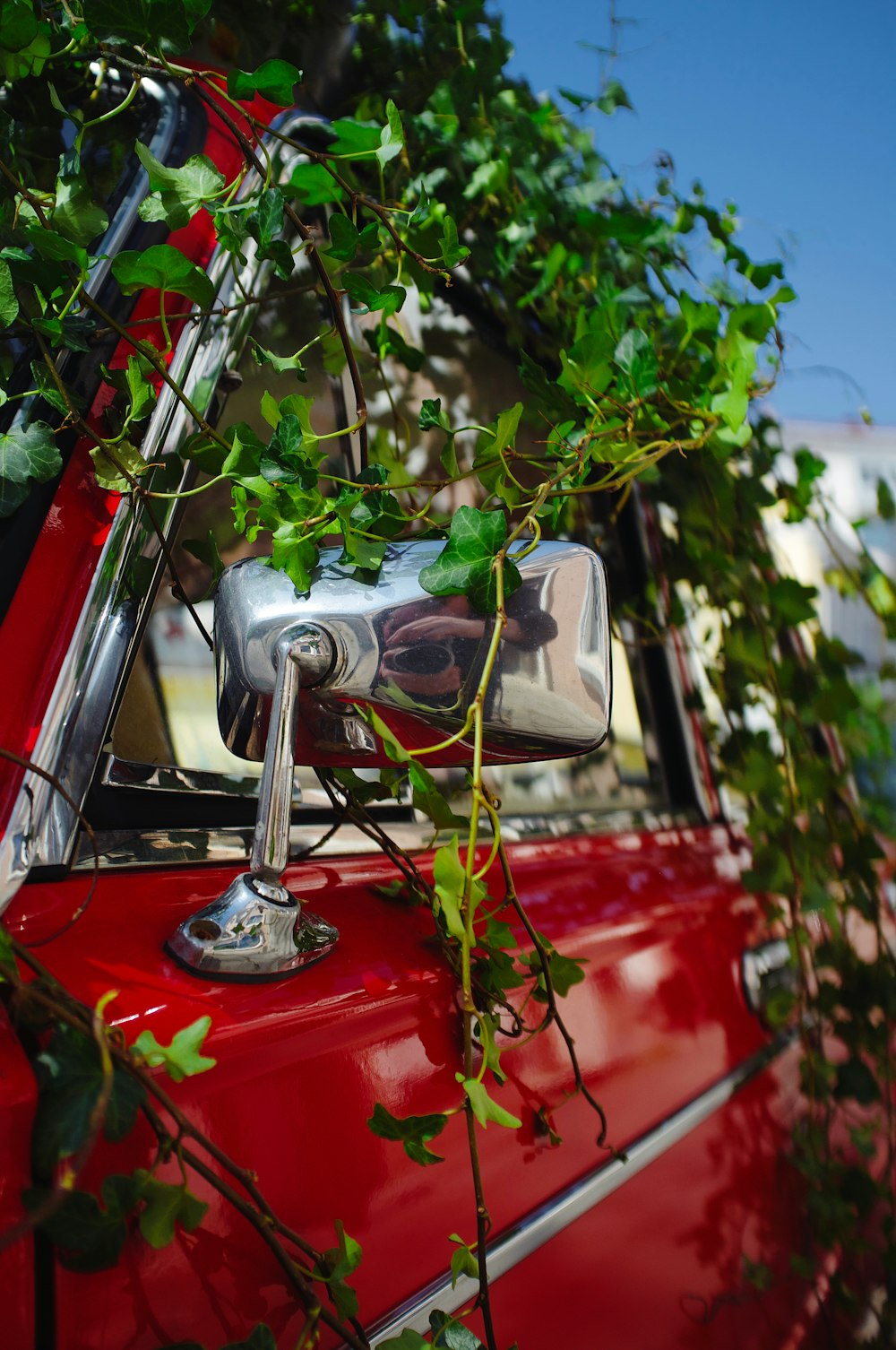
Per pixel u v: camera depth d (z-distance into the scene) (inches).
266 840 29.8
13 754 28.2
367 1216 30.7
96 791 32.8
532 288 68.7
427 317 58.0
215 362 39.6
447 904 32.3
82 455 35.0
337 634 28.8
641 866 57.3
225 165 43.9
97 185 41.7
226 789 37.6
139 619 34.7
